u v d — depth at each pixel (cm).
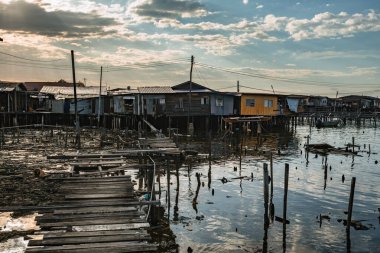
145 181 2069
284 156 3722
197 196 2200
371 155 3853
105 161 1777
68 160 2230
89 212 1099
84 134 4841
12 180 2216
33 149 3556
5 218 1596
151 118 5641
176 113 5719
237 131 5938
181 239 1567
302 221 1827
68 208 1130
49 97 6203
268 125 6372
